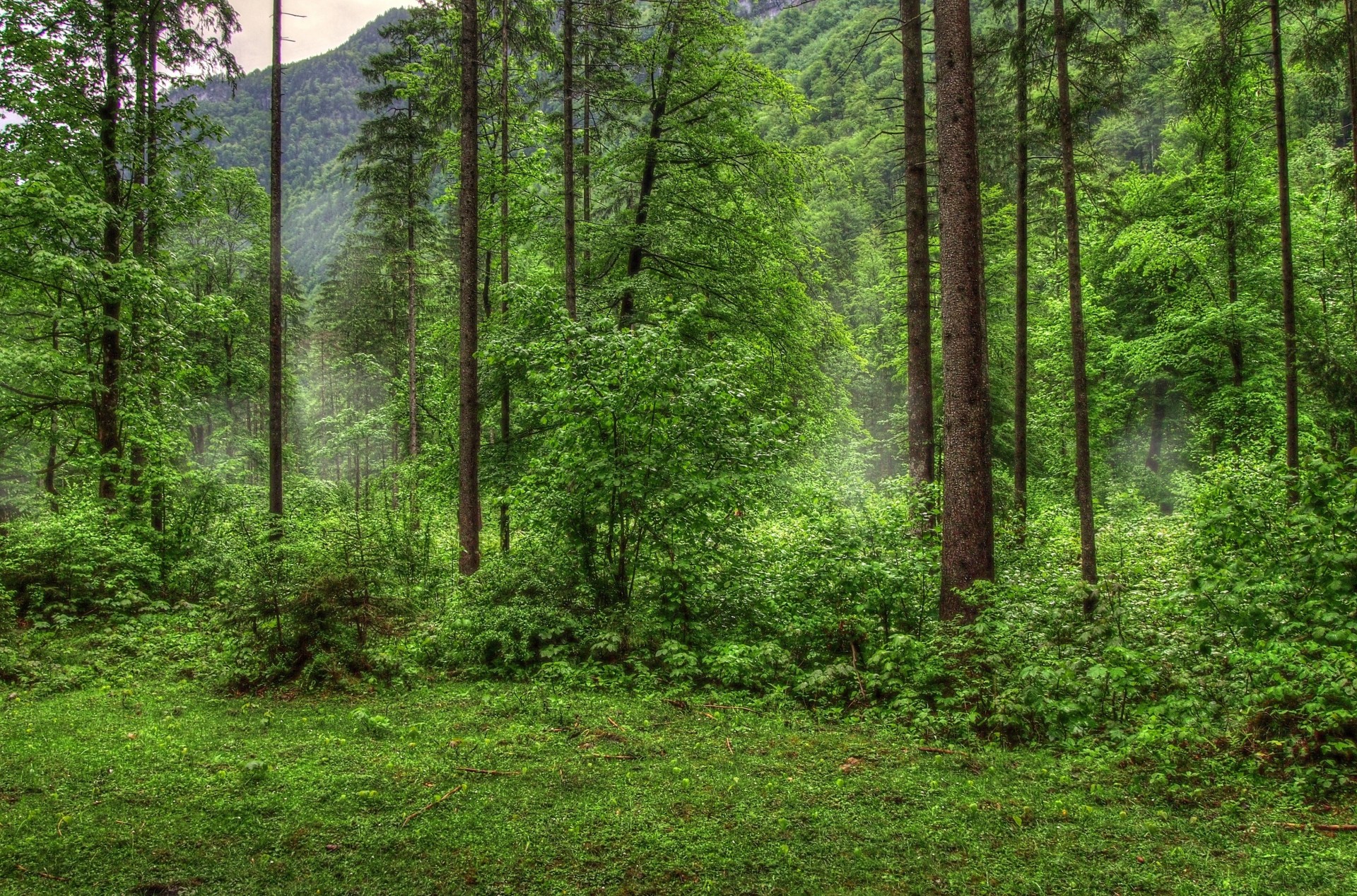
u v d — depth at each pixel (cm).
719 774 482
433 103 1773
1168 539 1164
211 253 2609
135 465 1373
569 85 1320
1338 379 1241
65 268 1170
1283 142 1256
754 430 873
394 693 699
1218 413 2003
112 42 1311
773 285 1527
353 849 379
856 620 767
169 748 530
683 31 1428
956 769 491
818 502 1004
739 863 361
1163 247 1977
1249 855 358
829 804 430
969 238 786
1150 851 367
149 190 1383
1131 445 2505
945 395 798
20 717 611
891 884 341
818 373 1628
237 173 2359
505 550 1191
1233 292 1969
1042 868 351
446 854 372
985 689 597
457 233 2456
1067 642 657
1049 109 1093
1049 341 2381
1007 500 1484
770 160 1502
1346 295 1683
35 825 401
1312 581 590
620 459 830
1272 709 485
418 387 2691
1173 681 558
